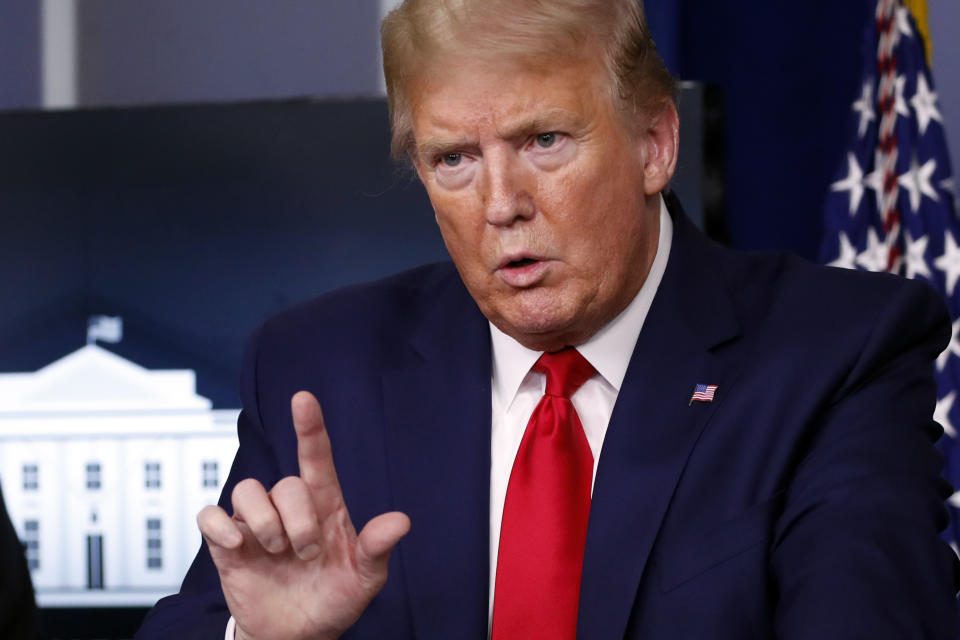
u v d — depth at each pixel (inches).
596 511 107.0
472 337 121.5
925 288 117.6
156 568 283.1
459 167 101.5
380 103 281.7
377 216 280.2
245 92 327.6
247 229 283.1
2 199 287.3
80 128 286.2
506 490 111.0
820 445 107.4
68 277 285.9
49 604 283.7
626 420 110.7
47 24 329.1
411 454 117.2
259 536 91.0
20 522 284.8
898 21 264.7
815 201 300.0
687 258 120.5
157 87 328.8
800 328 114.0
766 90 299.7
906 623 88.5
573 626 103.6
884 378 111.4
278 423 125.5
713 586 103.4
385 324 129.0
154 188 285.1
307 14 326.6
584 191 100.3
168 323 283.7
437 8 98.0
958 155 299.4
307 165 282.2
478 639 107.4
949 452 241.6
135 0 329.7
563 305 103.4
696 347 114.2
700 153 277.0
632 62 102.9
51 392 285.1
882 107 268.2
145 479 283.7
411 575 112.0
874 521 97.2
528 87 96.9
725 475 107.8
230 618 104.7
